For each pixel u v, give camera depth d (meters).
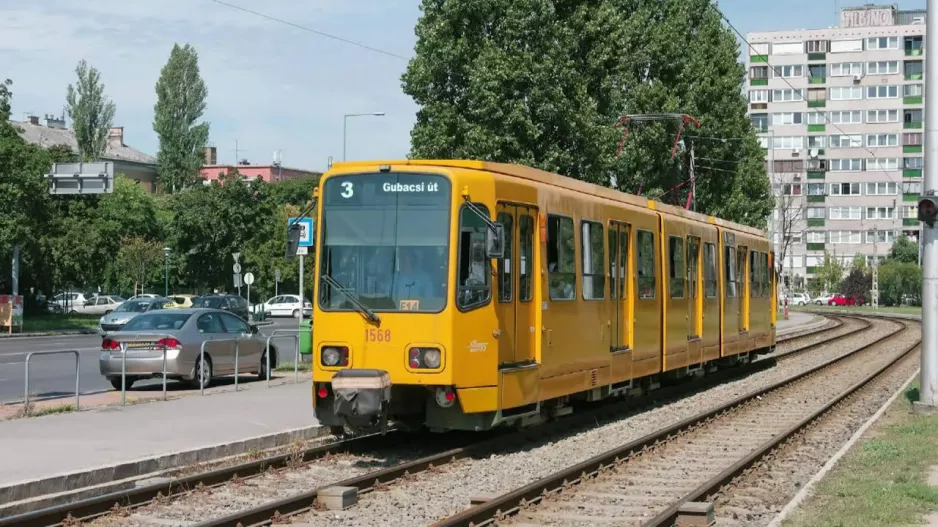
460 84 33.03
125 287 85.94
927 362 19.47
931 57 19.39
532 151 31.86
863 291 112.69
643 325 20.72
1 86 55.12
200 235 75.69
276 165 146.62
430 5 33.56
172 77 103.75
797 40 124.12
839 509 10.32
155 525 9.99
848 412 20.53
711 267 26.08
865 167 122.88
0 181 52.84
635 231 20.42
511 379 14.93
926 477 12.19
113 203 83.12
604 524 10.17
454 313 13.93
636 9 47.69
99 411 18.19
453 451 14.07
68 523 9.80
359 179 14.72
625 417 19.91
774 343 34.16
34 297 68.19
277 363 27.06
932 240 19.44
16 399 20.92
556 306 16.48
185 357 22.62
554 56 32.09
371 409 13.48
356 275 14.47
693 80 48.12
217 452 13.98
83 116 100.50
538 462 14.20
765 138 124.62
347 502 10.84
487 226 13.99
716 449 15.56
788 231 113.75
